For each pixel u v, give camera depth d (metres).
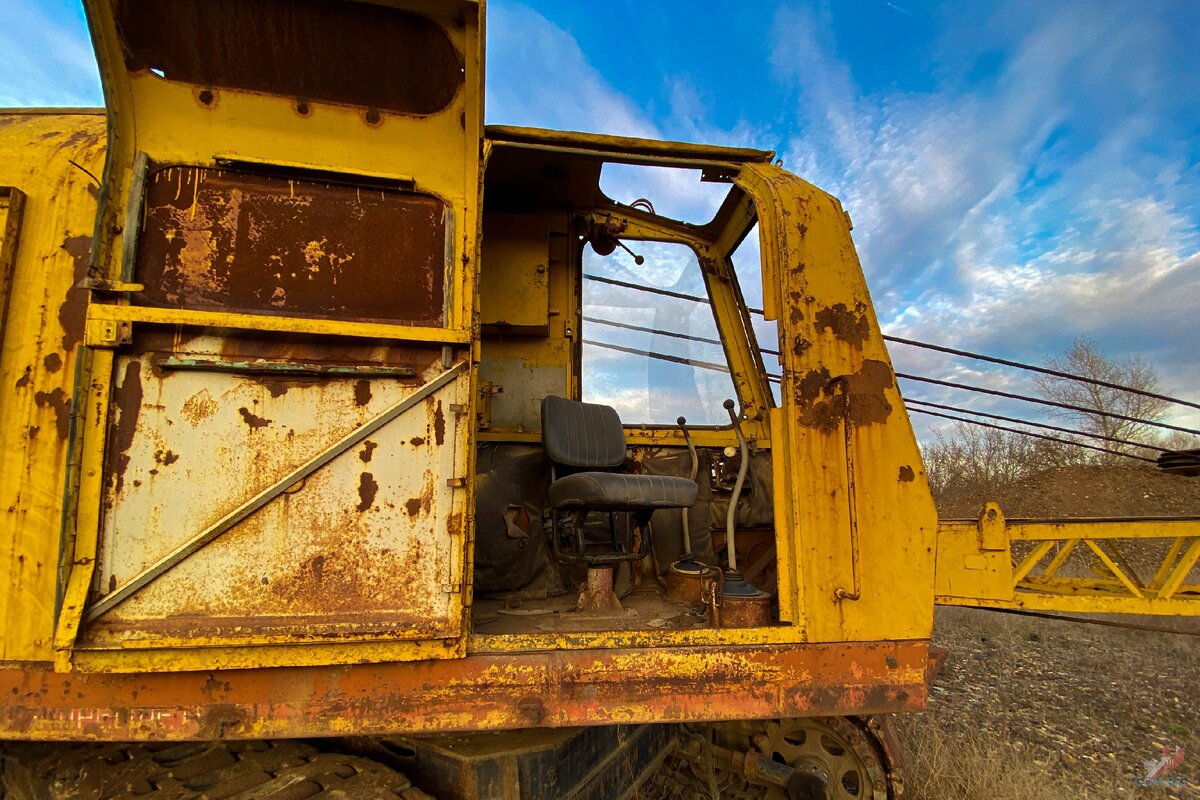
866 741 2.14
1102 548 2.08
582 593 2.21
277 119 1.68
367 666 1.55
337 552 1.54
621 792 2.19
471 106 1.74
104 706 1.46
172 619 1.44
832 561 1.86
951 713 3.91
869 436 1.96
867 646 1.83
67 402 1.55
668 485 2.26
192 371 1.52
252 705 1.49
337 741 1.93
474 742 1.83
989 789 2.77
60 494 1.52
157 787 1.51
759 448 3.18
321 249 1.67
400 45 1.66
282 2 1.56
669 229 3.41
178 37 1.57
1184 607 1.96
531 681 1.62
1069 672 4.83
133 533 1.45
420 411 1.63
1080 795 2.89
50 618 1.48
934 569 1.93
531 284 3.15
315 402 1.58
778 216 2.09
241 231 1.63
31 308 1.58
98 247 1.48
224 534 1.49
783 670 1.77
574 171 2.96
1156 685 4.51
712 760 2.47
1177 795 2.92
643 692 1.68
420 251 1.73
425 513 1.59
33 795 1.55
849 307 2.05
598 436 2.83
